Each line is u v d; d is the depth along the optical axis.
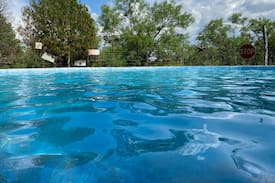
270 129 2.17
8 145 1.87
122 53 19.53
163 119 2.64
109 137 2.06
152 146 1.82
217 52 27.23
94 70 11.52
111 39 21.16
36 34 14.98
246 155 1.59
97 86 5.95
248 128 2.21
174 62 21.48
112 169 1.43
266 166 1.42
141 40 19.62
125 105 3.48
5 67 13.93
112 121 2.60
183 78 8.02
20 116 2.84
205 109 3.11
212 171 1.37
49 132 2.22
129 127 2.36
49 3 14.83
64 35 14.92
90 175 1.36
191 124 2.40
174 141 1.92
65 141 1.97
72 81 7.27
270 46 25.31
